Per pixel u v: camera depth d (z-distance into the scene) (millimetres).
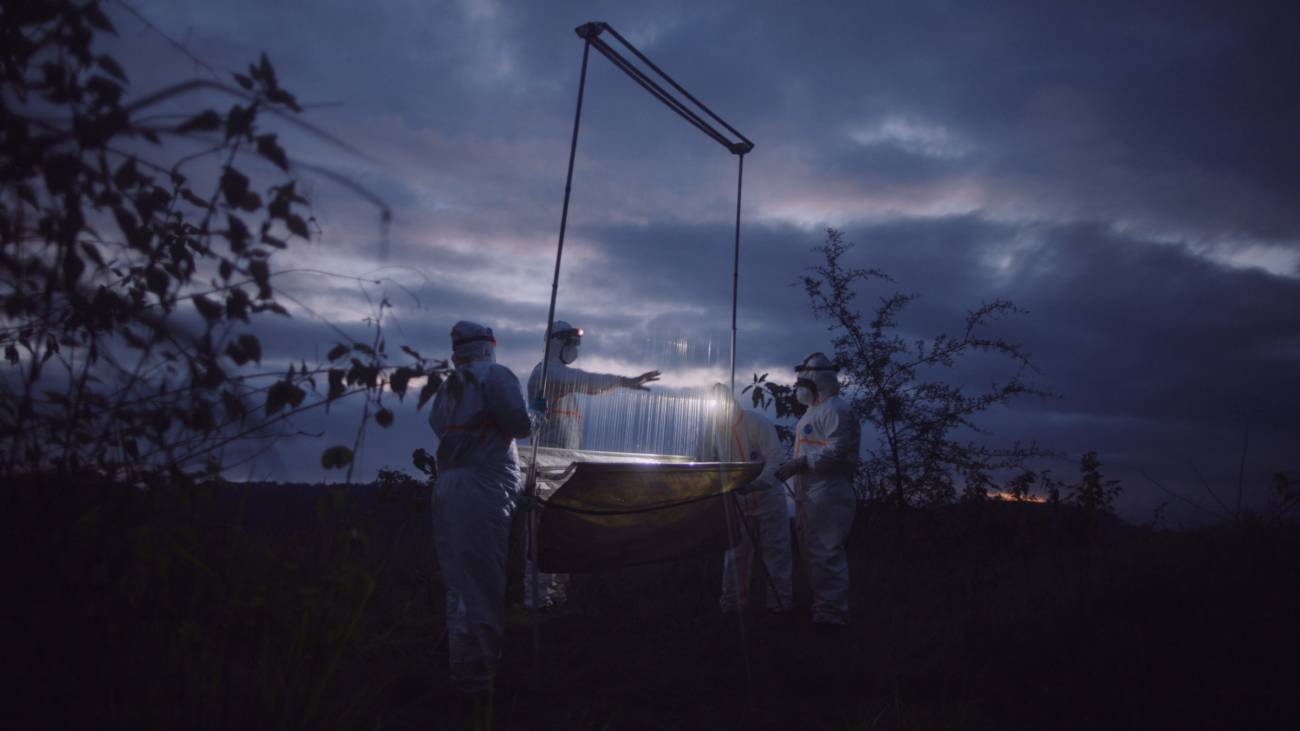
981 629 5129
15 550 2451
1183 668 4363
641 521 4688
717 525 5086
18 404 2383
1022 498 8453
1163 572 5980
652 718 3902
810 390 6074
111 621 2699
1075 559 6906
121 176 2148
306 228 2279
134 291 2895
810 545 5688
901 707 4078
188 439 2621
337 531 3928
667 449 5371
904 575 7332
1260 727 3740
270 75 2102
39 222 2113
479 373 4105
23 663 2467
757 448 6023
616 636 5391
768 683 4492
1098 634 4891
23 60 2076
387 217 2053
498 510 4082
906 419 8695
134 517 2699
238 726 2801
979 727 3816
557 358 5625
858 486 8891
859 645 5094
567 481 4238
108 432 2539
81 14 2051
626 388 5363
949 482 8562
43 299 2213
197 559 2969
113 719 2604
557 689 4258
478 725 3402
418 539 6258
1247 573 5836
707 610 6164
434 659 4543
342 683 3680
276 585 3209
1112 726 3830
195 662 3002
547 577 6148
